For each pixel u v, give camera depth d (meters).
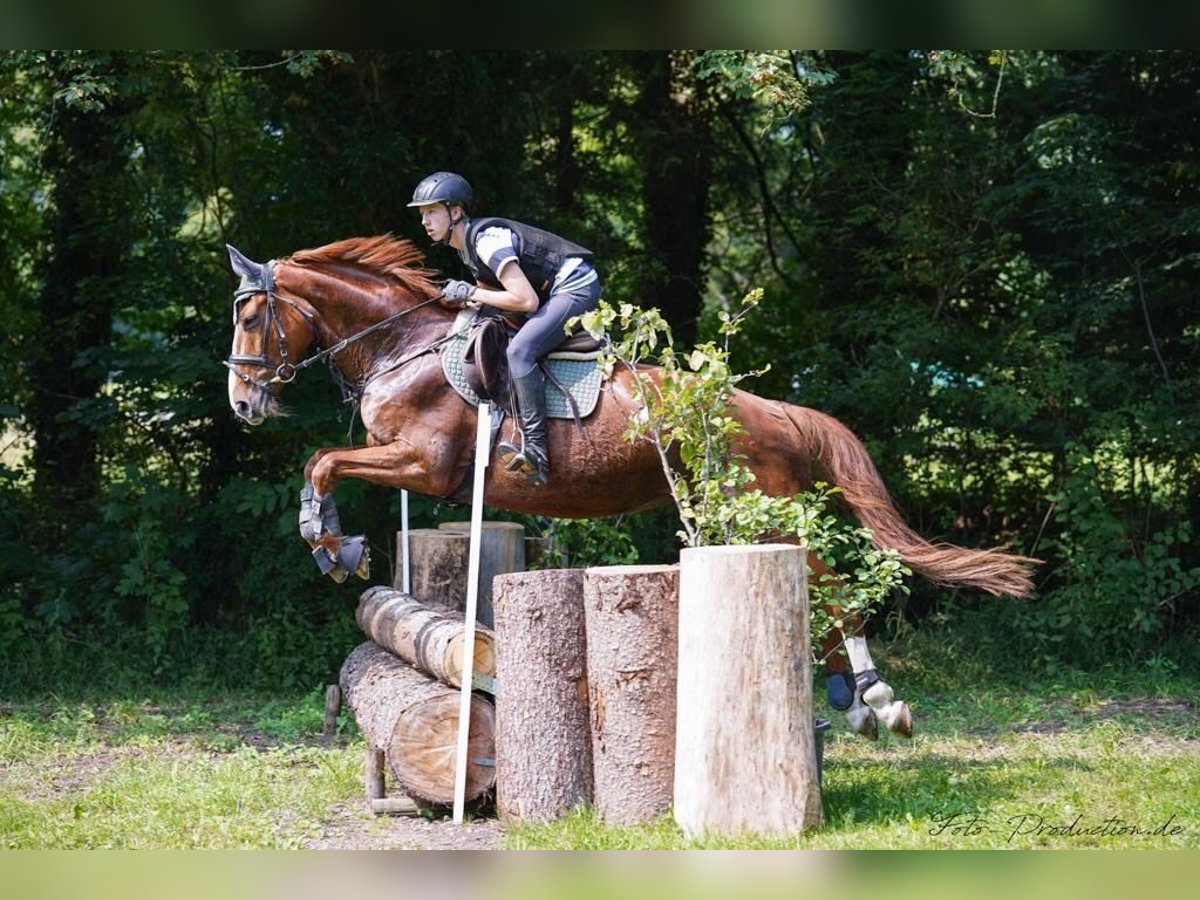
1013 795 6.96
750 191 16.36
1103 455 12.63
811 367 13.36
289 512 11.76
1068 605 11.84
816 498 7.03
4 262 14.62
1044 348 12.30
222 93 13.33
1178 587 11.78
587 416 7.50
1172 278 13.02
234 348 7.69
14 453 14.42
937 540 13.21
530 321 7.37
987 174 12.94
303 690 11.42
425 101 12.64
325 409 12.05
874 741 8.12
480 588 8.84
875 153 13.41
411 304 7.84
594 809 6.43
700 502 7.03
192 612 12.77
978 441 13.08
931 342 12.74
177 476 13.42
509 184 13.18
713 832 5.93
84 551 12.49
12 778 7.75
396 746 6.71
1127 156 13.19
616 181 15.88
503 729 6.51
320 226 12.75
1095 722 9.59
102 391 13.95
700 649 6.00
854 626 7.45
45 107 13.57
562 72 14.31
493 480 7.56
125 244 13.52
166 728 9.59
